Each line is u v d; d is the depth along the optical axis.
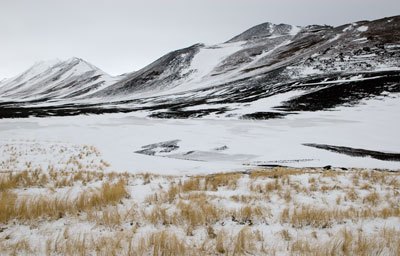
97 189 5.73
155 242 2.86
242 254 2.79
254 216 4.11
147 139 28.02
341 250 2.91
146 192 5.80
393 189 6.80
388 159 17.09
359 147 21.33
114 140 27.86
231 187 6.76
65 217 3.83
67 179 7.03
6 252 2.67
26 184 6.05
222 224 3.80
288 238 3.28
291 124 33.19
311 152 19.38
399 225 3.84
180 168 12.65
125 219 3.80
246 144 23.58
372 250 2.90
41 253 2.68
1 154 14.80
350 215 4.21
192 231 3.47
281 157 18.14
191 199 5.15
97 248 2.80
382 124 30.69
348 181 7.87
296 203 5.13
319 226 3.72
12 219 3.65
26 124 39.25
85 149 17.97
